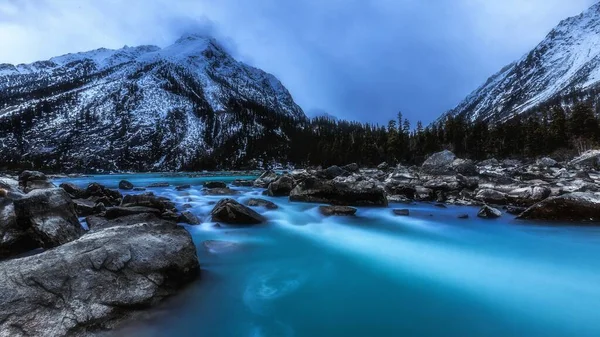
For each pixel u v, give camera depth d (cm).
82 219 1617
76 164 12569
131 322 714
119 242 848
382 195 2283
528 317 812
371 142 9975
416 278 1061
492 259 1234
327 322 786
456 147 9012
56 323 628
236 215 1686
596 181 2750
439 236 1551
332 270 1122
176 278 891
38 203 1003
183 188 3622
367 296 925
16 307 620
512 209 2048
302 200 2362
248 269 1095
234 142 17000
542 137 8069
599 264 1170
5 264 705
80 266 744
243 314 811
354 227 1717
